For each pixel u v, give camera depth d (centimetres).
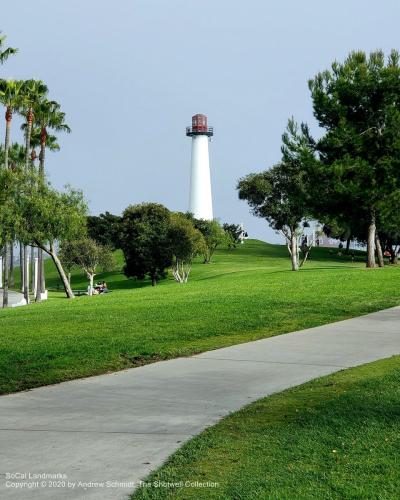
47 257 12706
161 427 761
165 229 7306
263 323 1670
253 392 941
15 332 1619
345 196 4256
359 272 3612
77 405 880
